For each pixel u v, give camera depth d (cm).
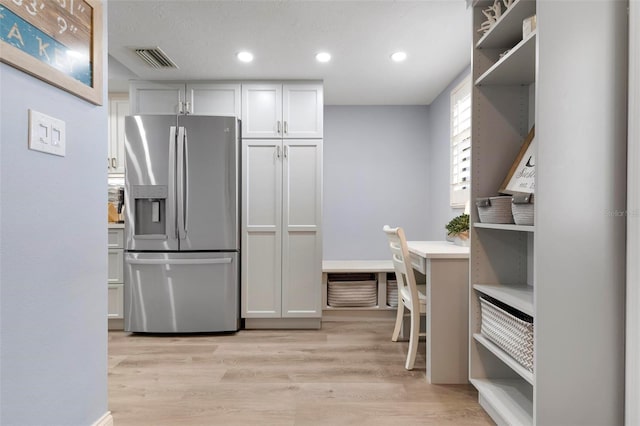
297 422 180
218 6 222
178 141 313
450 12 229
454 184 340
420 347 287
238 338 311
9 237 109
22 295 114
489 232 202
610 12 138
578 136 138
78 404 140
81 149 141
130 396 206
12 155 109
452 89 348
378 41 268
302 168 339
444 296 224
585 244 138
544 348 138
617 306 138
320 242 339
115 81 344
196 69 317
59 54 127
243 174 337
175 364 253
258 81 340
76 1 136
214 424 178
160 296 318
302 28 249
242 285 336
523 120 203
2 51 103
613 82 138
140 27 247
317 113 340
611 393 138
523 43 152
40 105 120
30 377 117
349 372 238
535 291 139
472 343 203
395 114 427
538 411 138
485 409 190
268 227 337
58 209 129
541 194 138
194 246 318
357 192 431
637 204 132
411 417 185
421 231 429
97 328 152
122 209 358
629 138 135
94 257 150
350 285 357
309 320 339
